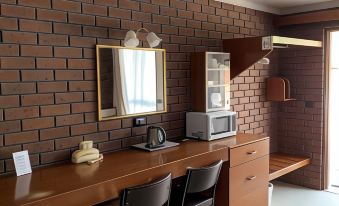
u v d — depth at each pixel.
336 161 4.43
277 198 3.91
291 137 4.38
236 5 3.64
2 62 1.97
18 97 2.04
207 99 3.04
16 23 2.02
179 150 2.53
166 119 2.97
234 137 3.06
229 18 3.56
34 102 2.12
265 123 4.24
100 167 2.10
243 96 3.86
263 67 4.15
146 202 1.90
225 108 3.22
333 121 4.26
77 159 2.20
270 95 4.16
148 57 2.76
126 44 2.42
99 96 2.45
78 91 2.34
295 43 3.44
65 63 2.26
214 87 3.12
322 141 4.10
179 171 2.25
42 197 1.57
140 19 2.71
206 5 3.29
